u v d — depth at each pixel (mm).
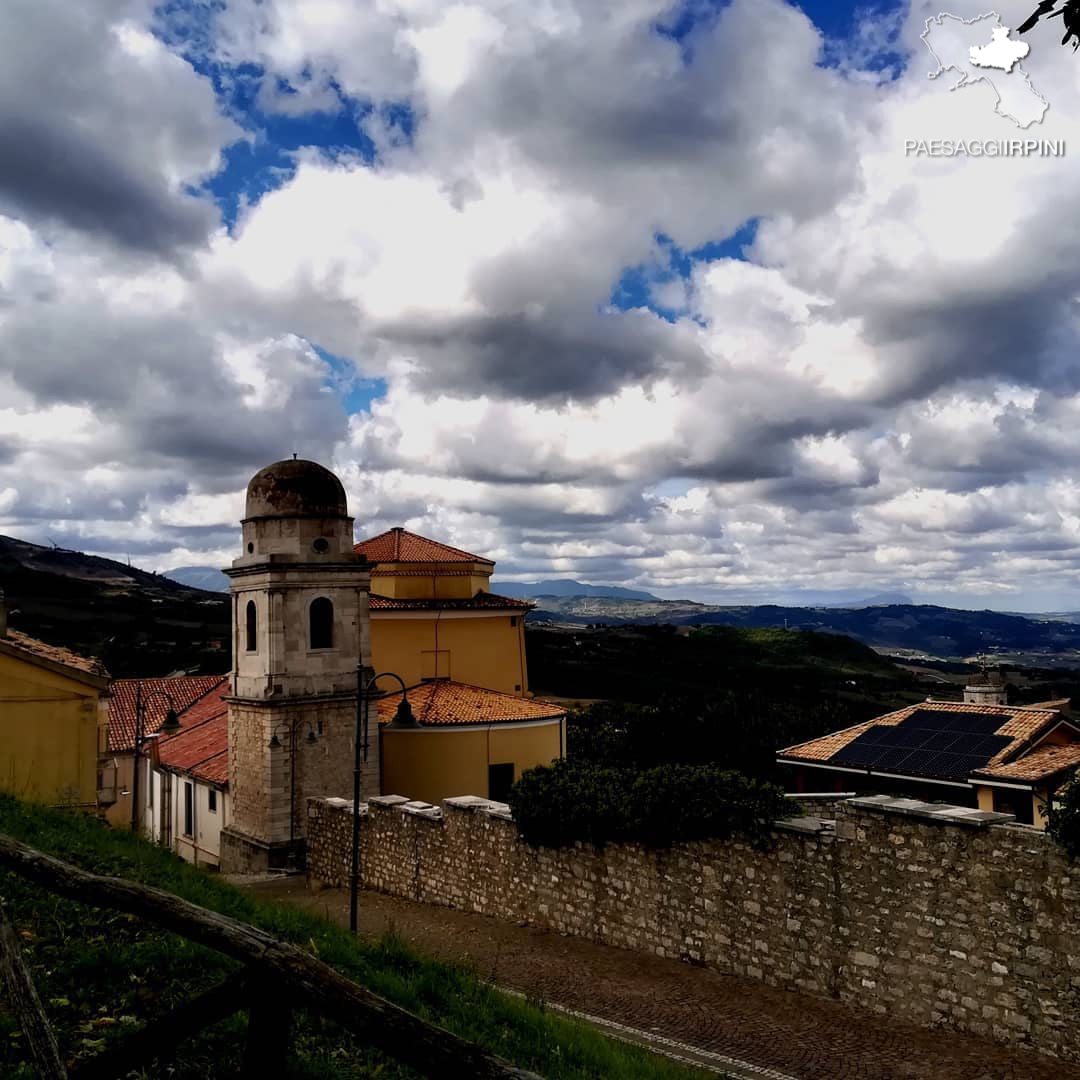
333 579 36562
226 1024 8805
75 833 18750
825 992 19250
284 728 35281
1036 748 31438
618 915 23375
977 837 17156
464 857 27609
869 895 18672
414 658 43938
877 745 34031
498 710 39406
